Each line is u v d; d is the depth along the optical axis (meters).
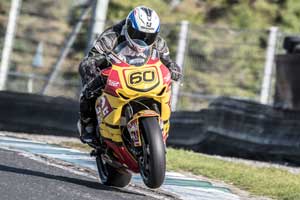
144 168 24.45
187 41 64.19
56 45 103.12
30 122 52.66
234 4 111.62
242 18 108.88
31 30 108.00
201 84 84.81
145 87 24.53
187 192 28.23
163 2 112.62
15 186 24.38
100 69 26.28
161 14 110.19
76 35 97.50
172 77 26.36
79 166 32.47
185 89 83.38
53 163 32.59
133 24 24.80
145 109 24.55
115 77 24.83
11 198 22.23
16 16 77.19
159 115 24.73
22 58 102.25
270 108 46.78
